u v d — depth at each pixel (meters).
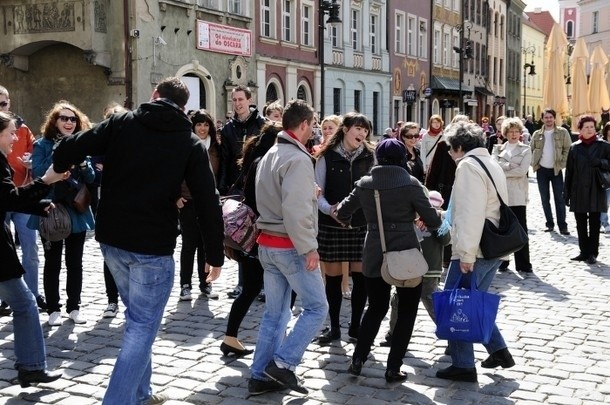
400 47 45.81
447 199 10.05
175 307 8.57
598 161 11.41
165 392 5.78
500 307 8.59
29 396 5.72
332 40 37.31
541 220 17.47
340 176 7.11
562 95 22.12
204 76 27.12
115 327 7.70
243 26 29.48
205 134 8.93
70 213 7.66
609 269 11.07
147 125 4.80
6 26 24.55
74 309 7.89
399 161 5.91
